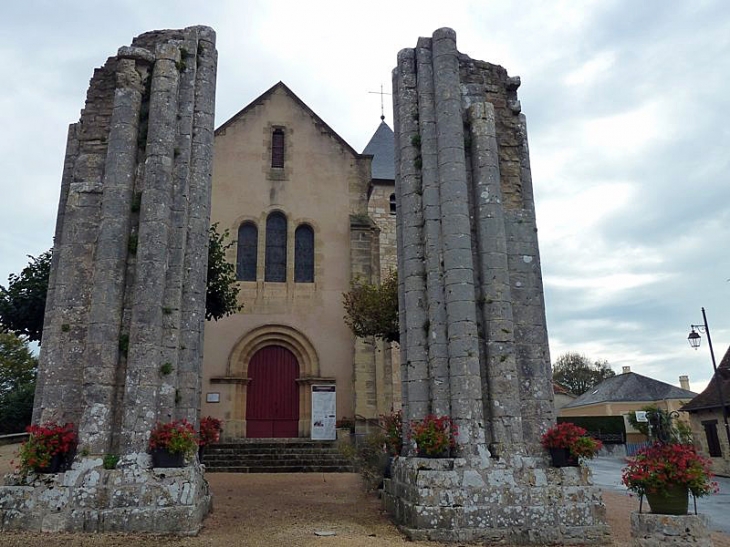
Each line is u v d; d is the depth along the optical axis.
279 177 21.78
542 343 9.16
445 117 9.51
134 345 8.29
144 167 9.12
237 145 21.83
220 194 21.25
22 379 30.73
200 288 9.16
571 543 7.79
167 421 8.27
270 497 11.49
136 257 8.69
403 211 9.61
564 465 8.38
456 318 8.68
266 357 20.42
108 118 9.61
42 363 8.92
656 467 7.17
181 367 8.74
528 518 7.83
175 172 9.24
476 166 9.46
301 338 20.33
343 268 21.28
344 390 20.06
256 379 20.17
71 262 8.84
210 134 9.83
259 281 20.66
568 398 48.34
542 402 8.88
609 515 10.46
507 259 9.30
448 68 9.75
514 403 8.46
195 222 9.30
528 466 8.16
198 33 10.19
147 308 8.41
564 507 7.91
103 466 7.82
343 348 20.47
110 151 9.02
